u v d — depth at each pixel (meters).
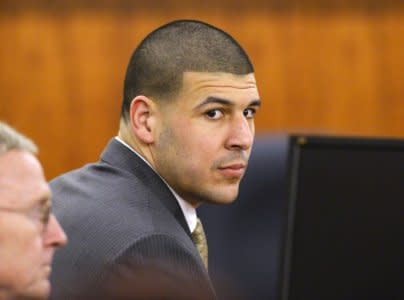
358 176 3.56
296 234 3.59
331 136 3.55
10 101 12.89
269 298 6.53
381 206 3.57
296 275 3.61
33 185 2.49
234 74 3.92
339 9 12.85
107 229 3.76
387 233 3.59
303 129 12.88
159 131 4.01
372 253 3.60
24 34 12.82
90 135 12.96
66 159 12.96
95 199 3.97
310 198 3.57
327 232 3.59
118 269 3.58
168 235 3.74
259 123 12.94
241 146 3.93
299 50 12.86
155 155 4.06
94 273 3.63
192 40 3.97
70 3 12.80
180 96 3.93
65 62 12.85
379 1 12.88
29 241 2.43
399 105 12.97
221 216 6.70
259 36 12.78
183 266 3.67
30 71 12.86
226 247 6.63
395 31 12.89
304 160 3.56
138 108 4.06
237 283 6.55
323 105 12.95
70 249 3.79
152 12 12.72
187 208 4.16
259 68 12.85
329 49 12.89
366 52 12.91
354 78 12.95
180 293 1.91
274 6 12.78
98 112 12.93
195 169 3.95
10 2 12.78
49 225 2.58
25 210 2.45
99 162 4.30
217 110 3.93
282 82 12.89
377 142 3.54
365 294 3.61
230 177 3.96
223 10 12.70
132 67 4.12
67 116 12.91
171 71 3.94
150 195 4.00
